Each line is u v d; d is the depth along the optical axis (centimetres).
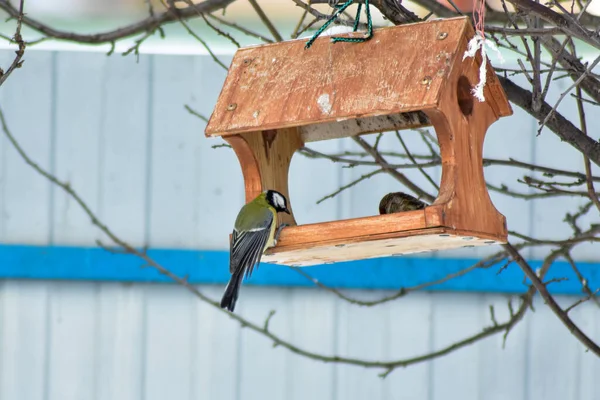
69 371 1316
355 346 1324
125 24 1451
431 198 971
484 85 813
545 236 1336
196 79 1340
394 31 828
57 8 1412
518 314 991
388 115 902
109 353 1320
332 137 929
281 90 832
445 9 955
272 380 1324
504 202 1340
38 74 1330
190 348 1323
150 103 1336
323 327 1325
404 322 1324
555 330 1327
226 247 1325
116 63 1336
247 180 870
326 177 1331
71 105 1330
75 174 1324
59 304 1320
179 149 1333
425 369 1327
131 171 1327
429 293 1329
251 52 885
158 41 1460
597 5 1297
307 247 801
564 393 1322
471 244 819
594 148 912
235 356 1327
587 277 1324
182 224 1327
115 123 1333
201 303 1327
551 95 1325
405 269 1325
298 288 1330
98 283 1325
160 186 1329
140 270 1318
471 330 1323
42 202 1317
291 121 799
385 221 763
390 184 1331
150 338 1324
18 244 1311
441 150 777
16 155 1320
